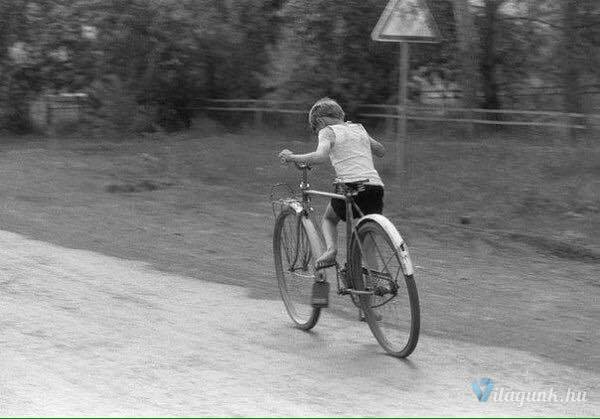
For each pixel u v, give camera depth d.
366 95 27.05
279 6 27.77
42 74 31.72
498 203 17.52
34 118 32.09
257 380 8.41
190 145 25.73
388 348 9.26
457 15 24.48
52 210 17.92
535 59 25.42
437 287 12.41
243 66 29.91
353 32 26.17
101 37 29.56
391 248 9.14
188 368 8.73
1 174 22.09
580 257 14.44
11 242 14.66
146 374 8.52
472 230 15.86
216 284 12.23
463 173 19.62
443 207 17.62
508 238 15.34
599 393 8.27
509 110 24.66
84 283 12.09
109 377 8.43
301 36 26.80
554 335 10.15
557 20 23.72
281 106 28.55
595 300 11.84
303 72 27.52
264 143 25.58
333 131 9.84
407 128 25.89
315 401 7.85
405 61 19.19
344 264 10.10
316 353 9.30
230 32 28.27
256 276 12.81
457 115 24.77
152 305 11.05
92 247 14.54
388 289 9.16
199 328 10.12
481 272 13.37
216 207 18.44
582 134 21.89
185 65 30.06
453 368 8.86
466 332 10.19
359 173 9.76
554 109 25.00
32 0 30.94
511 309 11.30
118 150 26.08
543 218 16.58
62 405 7.67
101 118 30.12
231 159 23.30
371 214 9.43
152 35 29.19
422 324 10.50
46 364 8.78
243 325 10.29
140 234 15.71
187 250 14.48
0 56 31.31
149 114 30.25
